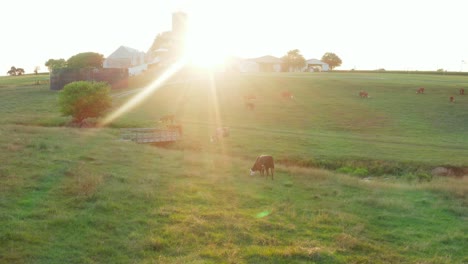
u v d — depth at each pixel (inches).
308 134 2020.2
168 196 732.7
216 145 1692.9
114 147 1269.7
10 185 709.9
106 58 5447.8
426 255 553.3
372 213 729.0
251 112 2625.5
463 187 964.0
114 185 767.1
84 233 540.7
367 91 3408.0
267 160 1011.9
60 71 3636.8
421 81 3996.1
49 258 466.0
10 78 5748.0
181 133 1849.2
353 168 1414.9
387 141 1878.7
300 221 653.9
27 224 547.2
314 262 503.2
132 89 3575.3
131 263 472.1
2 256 456.1
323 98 3107.8
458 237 618.5
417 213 738.2
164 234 556.1
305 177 1038.4
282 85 3722.9
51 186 729.6
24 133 1440.7
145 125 2121.1
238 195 788.6
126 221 593.0
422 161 1457.9
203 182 876.6
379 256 535.2
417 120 2415.1
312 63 7308.1
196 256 498.3
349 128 2219.5
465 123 2348.7
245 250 524.4
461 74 5585.6
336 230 623.5
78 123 2123.5
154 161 1099.3
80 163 941.8
